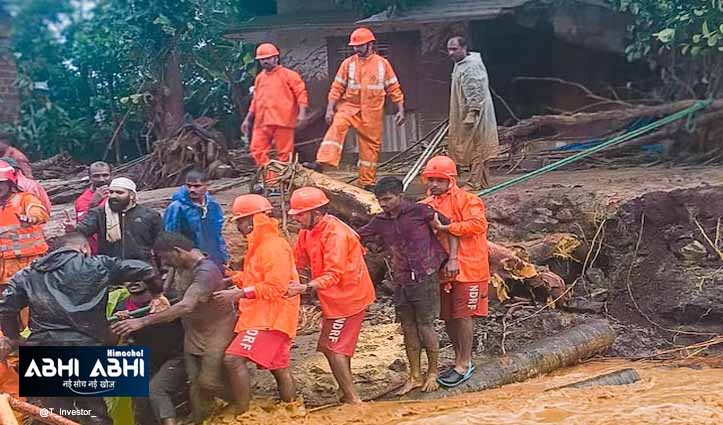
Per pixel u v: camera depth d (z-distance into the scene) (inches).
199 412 380.5
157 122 616.7
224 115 897.5
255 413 369.7
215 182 737.0
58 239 470.6
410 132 933.2
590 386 402.9
